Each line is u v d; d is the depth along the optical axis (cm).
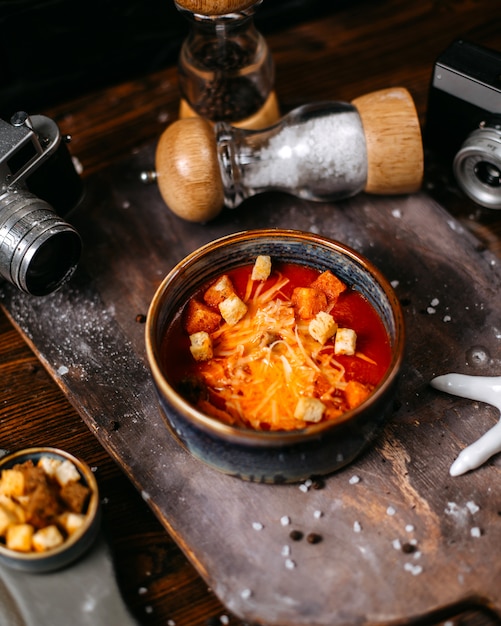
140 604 62
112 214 79
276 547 62
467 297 72
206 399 64
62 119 87
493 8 91
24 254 68
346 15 92
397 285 73
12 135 69
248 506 64
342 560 62
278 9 92
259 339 66
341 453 62
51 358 71
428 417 67
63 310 74
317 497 64
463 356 70
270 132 76
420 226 76
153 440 67
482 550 62
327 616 60
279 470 62
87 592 61
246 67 79
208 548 62
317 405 62
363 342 66
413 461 65
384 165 74
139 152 82
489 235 77
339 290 68
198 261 67
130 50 90
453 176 79
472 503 63
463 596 60
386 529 63
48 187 73
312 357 65
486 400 67
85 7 85
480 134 74
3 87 89
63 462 62
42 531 60
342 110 75
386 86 87
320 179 75
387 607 60
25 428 70
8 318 75
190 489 65
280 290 69
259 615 60
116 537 65
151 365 62
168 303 66
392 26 91
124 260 76
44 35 86
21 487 61
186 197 74
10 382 72
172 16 89
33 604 61
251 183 76
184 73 80
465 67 73
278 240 68
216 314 67
